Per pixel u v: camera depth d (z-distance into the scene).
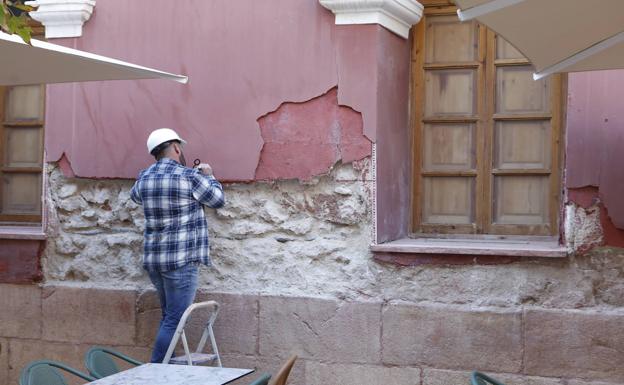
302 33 6.41
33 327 7.05
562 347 5.88
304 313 6.39
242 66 6.54
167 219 6.19
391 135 6.51
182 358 6.00
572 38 4.35
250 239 6.55
